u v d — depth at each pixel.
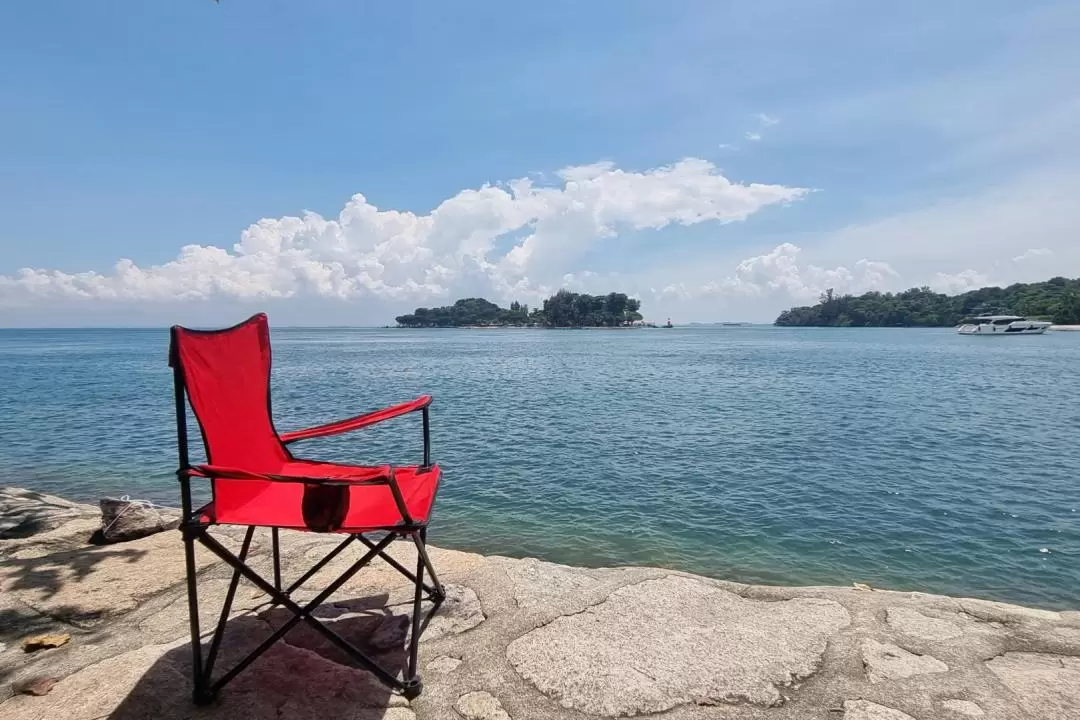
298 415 18.39
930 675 2.62
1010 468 11.24
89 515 5.97
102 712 2.33
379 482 2.38
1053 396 22.23
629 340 108.62
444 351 67.19
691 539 7.54
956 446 13.25
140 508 5.06
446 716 2.36
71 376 33.81
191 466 2.34
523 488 9.75
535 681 2.58
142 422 17.23
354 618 3.21
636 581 3.66
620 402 20.92
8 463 12.07
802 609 3.31
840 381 28.77
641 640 2.92
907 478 10.47
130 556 4.16
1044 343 77.06
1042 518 8.40
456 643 2.93
